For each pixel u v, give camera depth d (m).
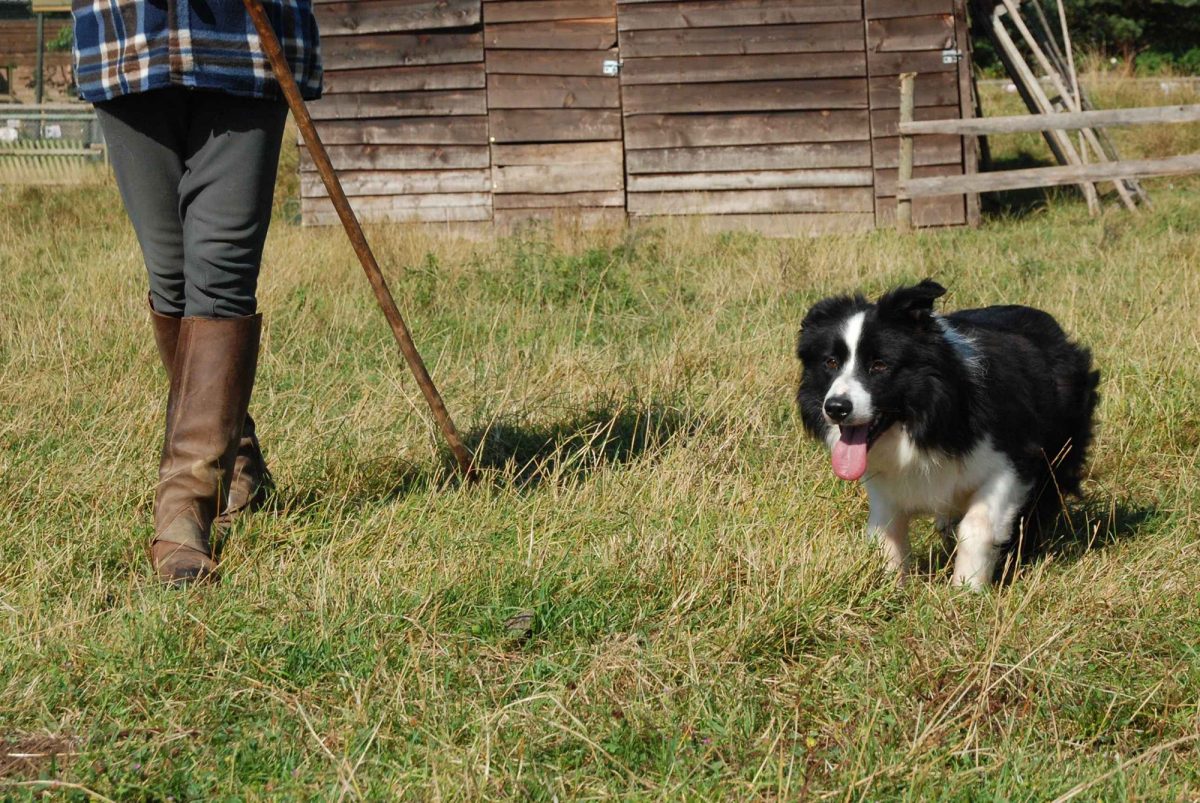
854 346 3.79
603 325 7.38
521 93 12.41
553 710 2.76
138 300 7.64
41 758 2.55
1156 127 16.09
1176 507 4.30
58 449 4.75
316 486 4.35
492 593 3.42
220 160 3.57
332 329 7.22
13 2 31.69
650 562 3.58
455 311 7.73
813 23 11.94
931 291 3.69
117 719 2.74
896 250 9.48
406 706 2.80
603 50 12.27
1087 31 24.03
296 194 16.03
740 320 7.19
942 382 3.71
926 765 2.50
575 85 12.35
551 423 5.19
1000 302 7.45
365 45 12.55
